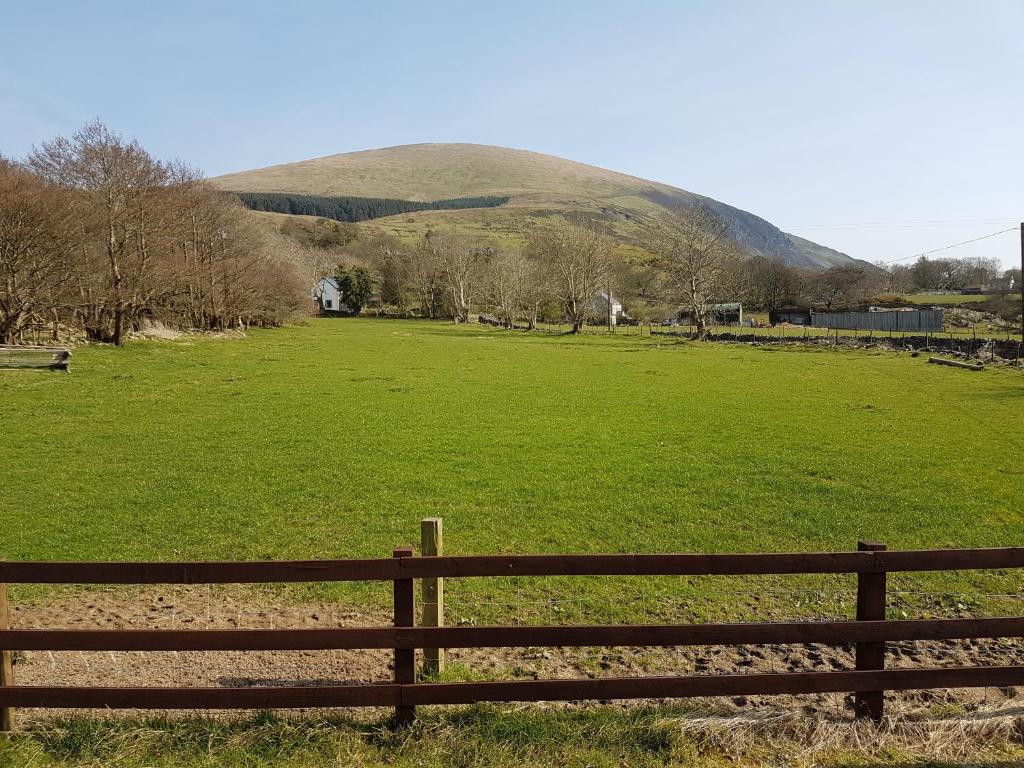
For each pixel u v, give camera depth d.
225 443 18.34
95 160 42.22
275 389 28.80
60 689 5.46
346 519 12.22
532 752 5.35
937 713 5.98
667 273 91.19
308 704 5.48
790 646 7.56
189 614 8.41
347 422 21.70
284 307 80.75
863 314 89.25
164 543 10.89
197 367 36.12
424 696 5.52
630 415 23.75
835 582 9.45
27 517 11.98
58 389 26.88
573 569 5.38
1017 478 15.12
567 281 87.44
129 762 5.27
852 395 29.05
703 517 12.40
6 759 5.23
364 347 54.34
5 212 34.25
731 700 6.25
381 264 139.25
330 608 8.59
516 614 8.39
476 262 123.88
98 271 43.38
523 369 39.72
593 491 14.11
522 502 13.34
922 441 19.28
